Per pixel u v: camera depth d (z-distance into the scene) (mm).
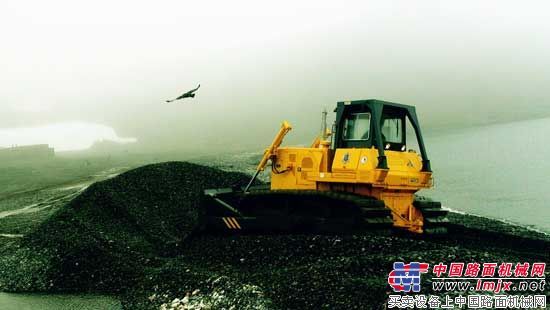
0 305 8836
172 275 8922
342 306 6918
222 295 7711
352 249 8898
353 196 9859
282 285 7738
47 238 11141
